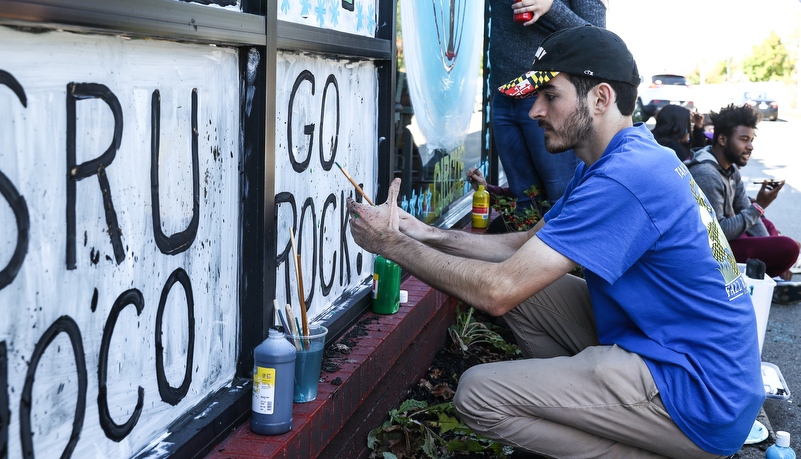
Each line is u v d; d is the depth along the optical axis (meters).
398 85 3.63
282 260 2.35
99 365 1.51
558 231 2.05
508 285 2.05
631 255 2.05
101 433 1.53
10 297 1.26
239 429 2.00
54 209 1.35
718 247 2.18
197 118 1.83
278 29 2.11
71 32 1.36
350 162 2.96
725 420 2.04
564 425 2.26
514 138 4.70
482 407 2.28
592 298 2.32
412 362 3.33
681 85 25.17
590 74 2.15
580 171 2.53
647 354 2.14
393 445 2.72
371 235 2.25
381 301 3.02
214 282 1.98
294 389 2.13
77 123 1.39
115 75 1.49
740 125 4.63
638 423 2.15
